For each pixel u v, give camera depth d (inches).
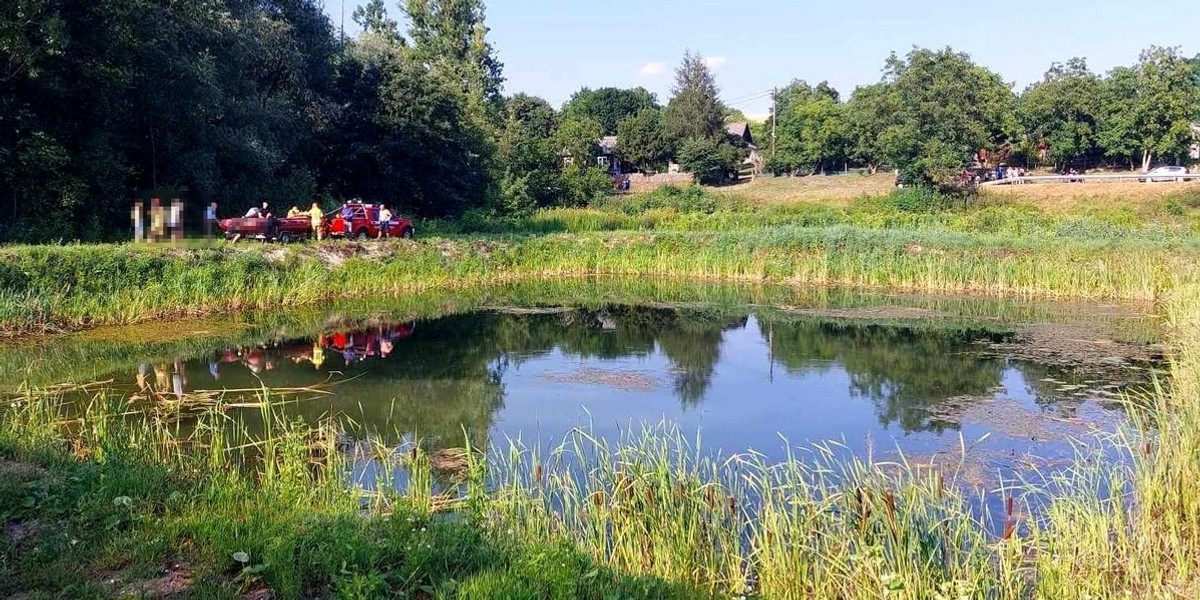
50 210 971.3
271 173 1317.7
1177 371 503.5
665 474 298.8
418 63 1756.9
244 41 1235.2
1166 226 1392.7
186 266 853.2
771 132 2979.8
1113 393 534.3
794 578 256.2
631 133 2974.9
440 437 450.9
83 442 372.5
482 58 2338.8
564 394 557.9
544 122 2997.0
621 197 2187.5
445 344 738.2
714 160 2564.0
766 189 2241.6
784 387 576.4
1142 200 1663.4
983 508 329.1
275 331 772.6
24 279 730.2
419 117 1686.8
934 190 1779.0
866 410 508.4
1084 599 247.8
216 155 1206.9
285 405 512.7
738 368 641.6
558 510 327.9
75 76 981.2
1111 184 1795.0
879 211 1785.2
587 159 2652.6
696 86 2795.3
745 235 1296.8
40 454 313.3
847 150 2655.0
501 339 767.1
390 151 1667.1
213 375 589.6
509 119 2250.2
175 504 272.7
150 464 317.1
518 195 1919.3
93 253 786.2
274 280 920.3
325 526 257.1
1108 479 349.4
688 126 2775.6
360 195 1701.5
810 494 314.8
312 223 1120.2
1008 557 254.1
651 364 659.4
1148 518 285.3
